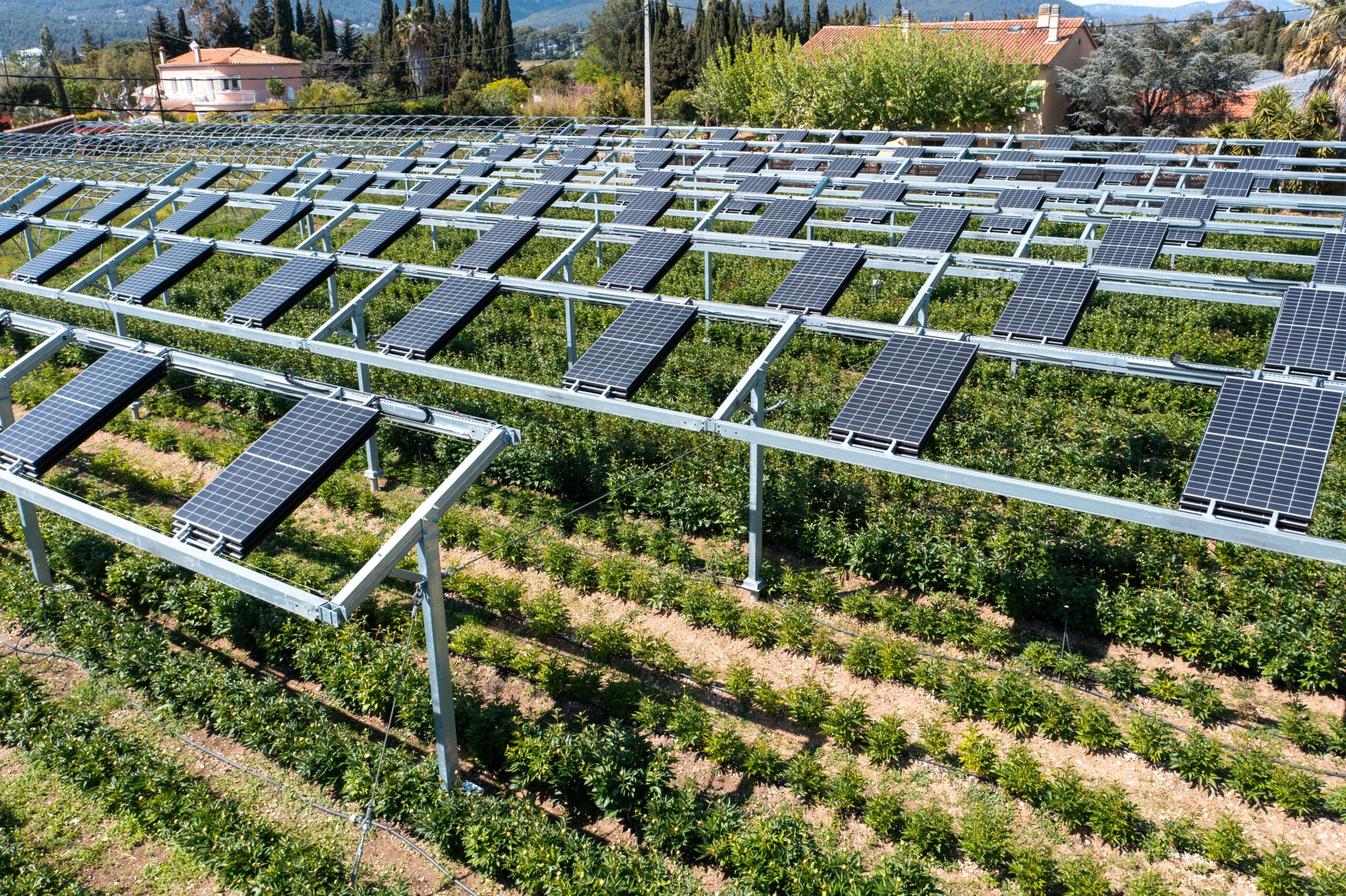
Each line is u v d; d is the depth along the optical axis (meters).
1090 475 13.00
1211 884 7.27
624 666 10.04
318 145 35.66
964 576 10.65
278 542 12.36
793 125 38.88
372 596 11.12
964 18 53.75
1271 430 7.97
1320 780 8.16
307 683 9.84
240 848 7.51
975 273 13.25
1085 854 7.54
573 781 8.20
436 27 79.94
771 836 7.32
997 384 15.91
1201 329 17.72
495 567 11.90
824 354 17.59
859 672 9.72
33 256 22.61
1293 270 22.06
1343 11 30.05
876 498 12.54
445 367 11.14
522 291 12.64
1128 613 9.81
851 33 44.25
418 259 24.88
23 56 114.00
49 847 7.82
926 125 37.09
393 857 7.74
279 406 15.80
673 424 9.80
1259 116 32.22
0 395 10.58
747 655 10.15
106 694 9.59
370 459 13.55
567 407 15.45
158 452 15.17
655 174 21.41
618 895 7.08
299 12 109.62
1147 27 46.44
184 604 10.65
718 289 21.12
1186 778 8.26
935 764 8.55
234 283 23.23
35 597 10.72
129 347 10.37
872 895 6.96
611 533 12.27
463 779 8.49
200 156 34.00
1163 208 16.88
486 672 9.94
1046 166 22.12
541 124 43.41
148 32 83.81
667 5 76.12
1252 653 9.29
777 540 12.02
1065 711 8.81
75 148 35.91
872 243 23.33
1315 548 6.95
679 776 8.50
